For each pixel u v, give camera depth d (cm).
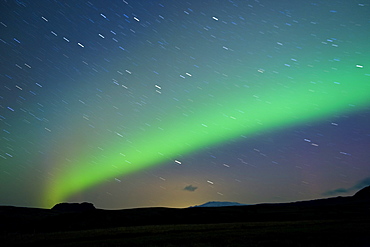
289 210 9025
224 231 3962
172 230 4356
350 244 2478
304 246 2480
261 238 3044
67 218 6781
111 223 6606
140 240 3169
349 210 8425
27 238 3822
